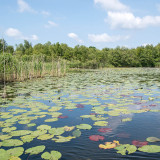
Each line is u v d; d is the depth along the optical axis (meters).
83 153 2.44
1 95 6.74
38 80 12.45
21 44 67.62
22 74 12.34
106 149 2.54
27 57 15.44
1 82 11.02
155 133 3.11
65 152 2.47
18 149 2.51
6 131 3.16
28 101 5.67
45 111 4.57
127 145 2.61
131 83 10.59
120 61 52.41
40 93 7.11
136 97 6.26
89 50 56.72
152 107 4.89
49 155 2.34
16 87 8.84
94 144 2.70
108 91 7.56
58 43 57.75
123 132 3.15
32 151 2.45
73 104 5.17
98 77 15.65
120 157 2.32
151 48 60.25
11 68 11.33
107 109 4.71
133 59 53.94
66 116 4.14
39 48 65.69
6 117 3.95
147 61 54.72
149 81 11.83
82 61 48.16
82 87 8.87
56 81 11.84
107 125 3.51
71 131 3.21
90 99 5.88
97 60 47.78
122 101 5.59
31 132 3.11
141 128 3.34
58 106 4.97
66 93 7.04
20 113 4.42
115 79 13.55
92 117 3.96
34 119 3.94
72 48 59.69
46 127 3.35
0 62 10.60
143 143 2.70
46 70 19.23
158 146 2.54
